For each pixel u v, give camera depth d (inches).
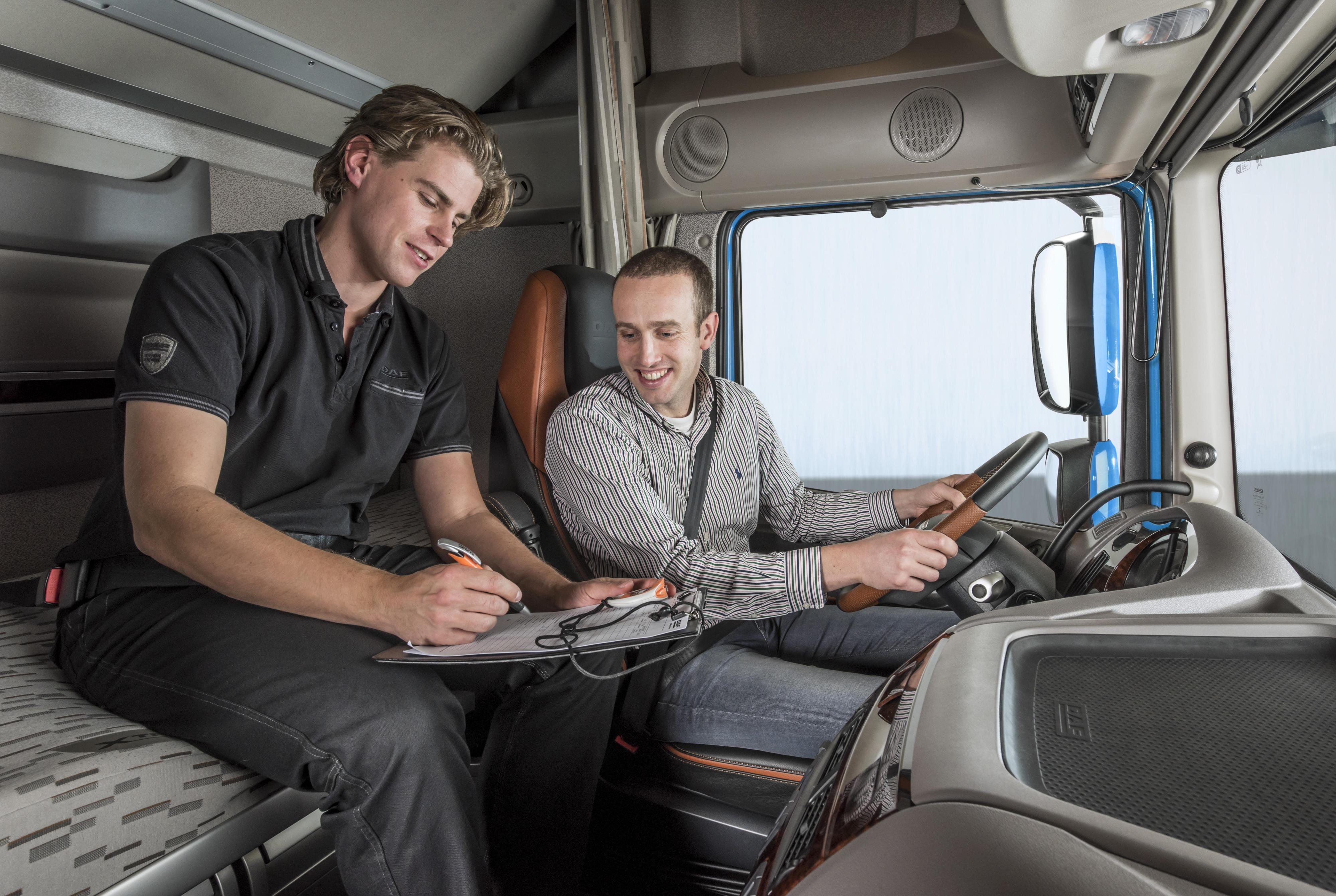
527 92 114.0
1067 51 48.2
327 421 55.6
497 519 63.9
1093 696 25.9
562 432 65.2
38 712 46.6
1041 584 60.7
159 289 47.9
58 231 70.4
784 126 91.7
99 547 51.0
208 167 84.7
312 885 53.4
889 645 68.5
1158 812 19.9
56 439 73.3
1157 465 81.9
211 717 44.6
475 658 41.5
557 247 113.3
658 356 63.4
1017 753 22.6
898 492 71.6
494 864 55.6
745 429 72.9
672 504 67.9
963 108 84.4
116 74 71.0
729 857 57.3
